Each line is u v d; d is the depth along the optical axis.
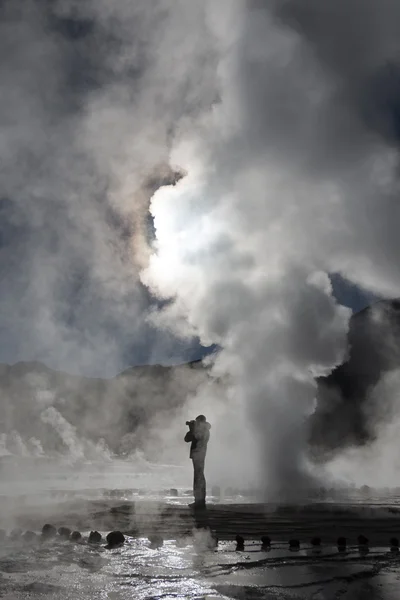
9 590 5.25
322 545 8.07
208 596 5.15
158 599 5.02
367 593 5.39
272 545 8.02
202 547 7.78
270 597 5.17
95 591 5.26
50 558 6.84
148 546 7.79
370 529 9.59
